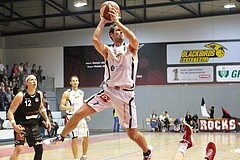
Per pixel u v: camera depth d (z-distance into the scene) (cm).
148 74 2555
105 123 2623
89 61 2652
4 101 1912
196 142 1402
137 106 2567
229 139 1568
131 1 2441
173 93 2519
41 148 620
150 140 1545
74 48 2677
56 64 2700
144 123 2548
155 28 2552
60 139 481
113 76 473
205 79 2477
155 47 2550
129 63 473
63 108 795
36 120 621
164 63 2536
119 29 480
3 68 2375
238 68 2425
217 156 927
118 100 472
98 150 1131
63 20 2670
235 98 2427
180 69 2512
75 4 1941
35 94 612
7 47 2778
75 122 477
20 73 2422
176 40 2520
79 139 1664
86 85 2650
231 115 2428
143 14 2553
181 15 2506
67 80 2678
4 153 1123
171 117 2516
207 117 2436
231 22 2441
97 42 472
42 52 2723
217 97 2455
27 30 2742
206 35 2477
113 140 1581
